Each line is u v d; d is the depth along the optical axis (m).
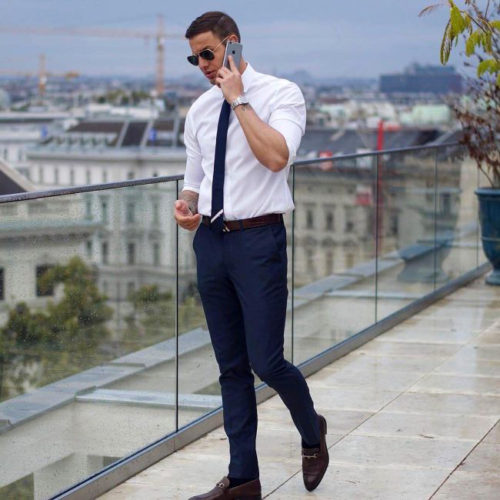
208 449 4.49
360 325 6.60
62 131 134.75
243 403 3.72
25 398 3.54
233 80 3.40
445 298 8.10
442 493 3.89
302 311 5.80
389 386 5.51
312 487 3.90
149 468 4.24
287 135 3.42
